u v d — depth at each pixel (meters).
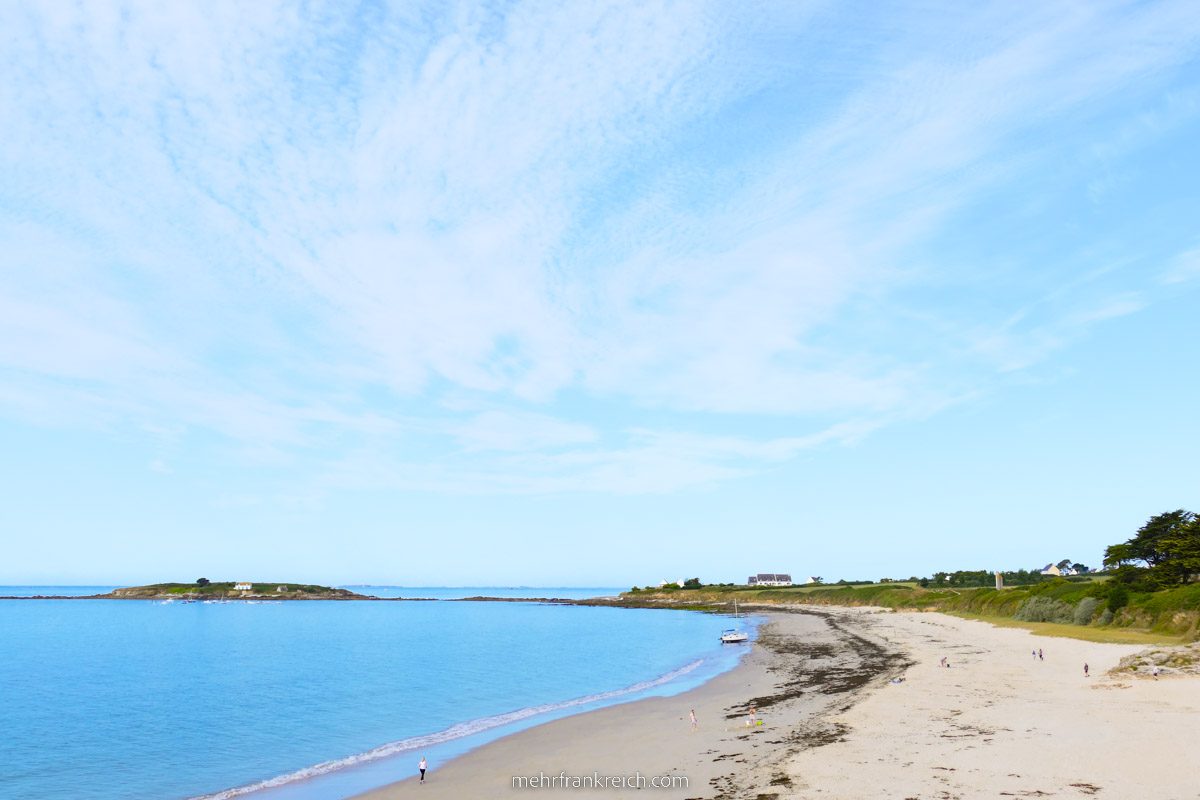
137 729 38.50
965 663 48.09
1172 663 37.03
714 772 24.08
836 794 20.03
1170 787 19.02
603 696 46.50
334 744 34.34
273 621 153.75
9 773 29.77
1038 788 19.52
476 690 51.38
